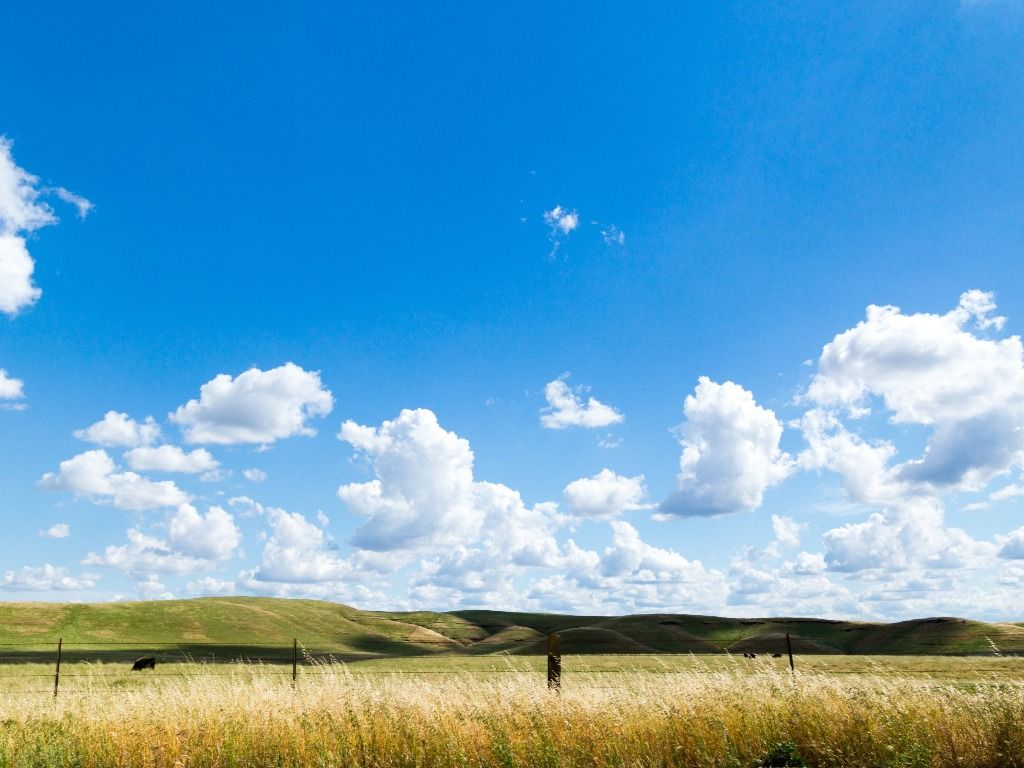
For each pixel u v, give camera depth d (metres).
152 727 10.67
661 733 9.93
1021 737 8.96
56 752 10.06
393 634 173.00
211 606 160.88
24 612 134.62
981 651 117.19
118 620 138.50
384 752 9.66
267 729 10.47
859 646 140.50
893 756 9.09
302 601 194.12
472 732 10.00
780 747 9.44
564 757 9.29
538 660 40.97
